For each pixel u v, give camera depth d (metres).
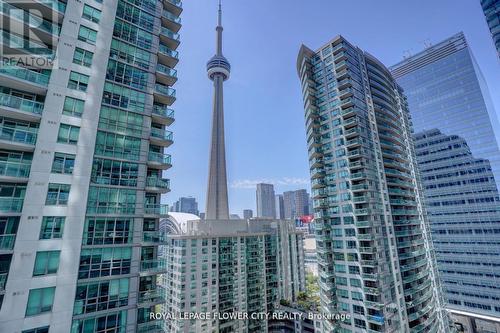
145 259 25.48
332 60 55.44
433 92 107.00
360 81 55.28
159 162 28.08
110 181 24.02
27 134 20.59
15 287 17.70
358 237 44.59
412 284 49.47
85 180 22.19
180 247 61.00
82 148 22.59
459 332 77.44
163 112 30.56
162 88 30.36
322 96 55.84
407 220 54.53
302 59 62.41
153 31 30.72
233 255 68.50
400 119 68.06
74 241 20.69
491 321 75.50
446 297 86.56
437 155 99.81
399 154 59.91
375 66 64.69
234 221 77.12
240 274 68.69
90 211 22.31
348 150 49.69
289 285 83.75
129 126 26.39
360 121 50.16
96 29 25.62
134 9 29.53
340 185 49.22
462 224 88.12
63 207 20.70
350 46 56.69
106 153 24.25
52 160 20.89
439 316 59.03
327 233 49.75
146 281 24.97
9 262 18.05
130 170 25.67
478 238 83.94
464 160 92.62
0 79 19.97
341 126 50.97
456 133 97.00
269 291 75.81
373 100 57.38
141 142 27.02
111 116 25.28
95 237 22.11
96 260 21.72
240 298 66.75
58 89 22.31
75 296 19.95
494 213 82.25
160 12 31.98
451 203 92.19
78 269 20.45
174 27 33.59
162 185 28.33
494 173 85.25
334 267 47.47
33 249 18.83
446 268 88.88
